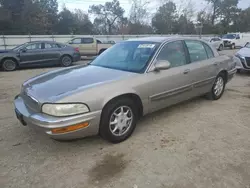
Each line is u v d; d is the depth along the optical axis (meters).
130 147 3.06
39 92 2.88
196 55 4.39
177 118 4.03
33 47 11.19
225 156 2.83
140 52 3.77
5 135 3.42
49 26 40.00
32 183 2.38
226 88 6.29
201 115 4.17
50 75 3.52
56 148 3.06
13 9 36.78
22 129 3.62
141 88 3.27
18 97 3.49
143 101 3.35
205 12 49.06
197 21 45.00
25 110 2.96
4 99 5.35
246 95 5.55
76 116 2.66
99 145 3.12
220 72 4.94
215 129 3.59
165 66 3.44
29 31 36.00
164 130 3.56
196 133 3.45
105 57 4.11
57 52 11.87
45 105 2.67
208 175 2.48
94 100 2.78
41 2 40.78
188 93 4.14
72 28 45.28
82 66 3.99
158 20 44.56
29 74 9.41
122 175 2.49
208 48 4.78
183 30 43.84
